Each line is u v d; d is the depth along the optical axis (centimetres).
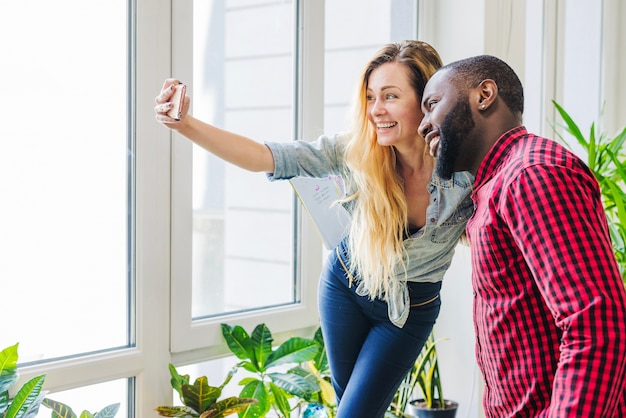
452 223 179
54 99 179
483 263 114
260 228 237
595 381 94
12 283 173
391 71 171
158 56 196
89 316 188
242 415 202
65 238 182
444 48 286
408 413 268
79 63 184
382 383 192
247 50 229
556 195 101
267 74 236
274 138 241
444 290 288
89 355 185
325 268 205
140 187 193
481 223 114
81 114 184
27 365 174
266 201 238
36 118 176
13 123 172
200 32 213
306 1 242
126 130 194
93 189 188
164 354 202
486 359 120
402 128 172
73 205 184
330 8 262
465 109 118
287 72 244
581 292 97
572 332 97
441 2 286
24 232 175
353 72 273
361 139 179
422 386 267
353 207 192
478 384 281
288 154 183
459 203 175
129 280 196
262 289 239
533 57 338
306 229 247
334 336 200
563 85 355
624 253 244
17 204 173
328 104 265
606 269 98
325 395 227
